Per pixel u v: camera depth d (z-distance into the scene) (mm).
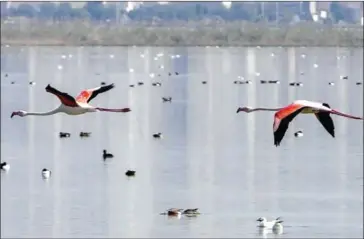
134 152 75875
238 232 50562
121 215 54250
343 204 56500
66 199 58219
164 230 51219
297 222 52500
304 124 90312
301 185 61875
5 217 54000
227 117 97125
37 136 85250
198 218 53375
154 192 60000
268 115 98188
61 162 71375
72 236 50438
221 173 66062
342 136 83938
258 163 70000
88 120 95438
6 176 65562
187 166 68875
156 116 98312
